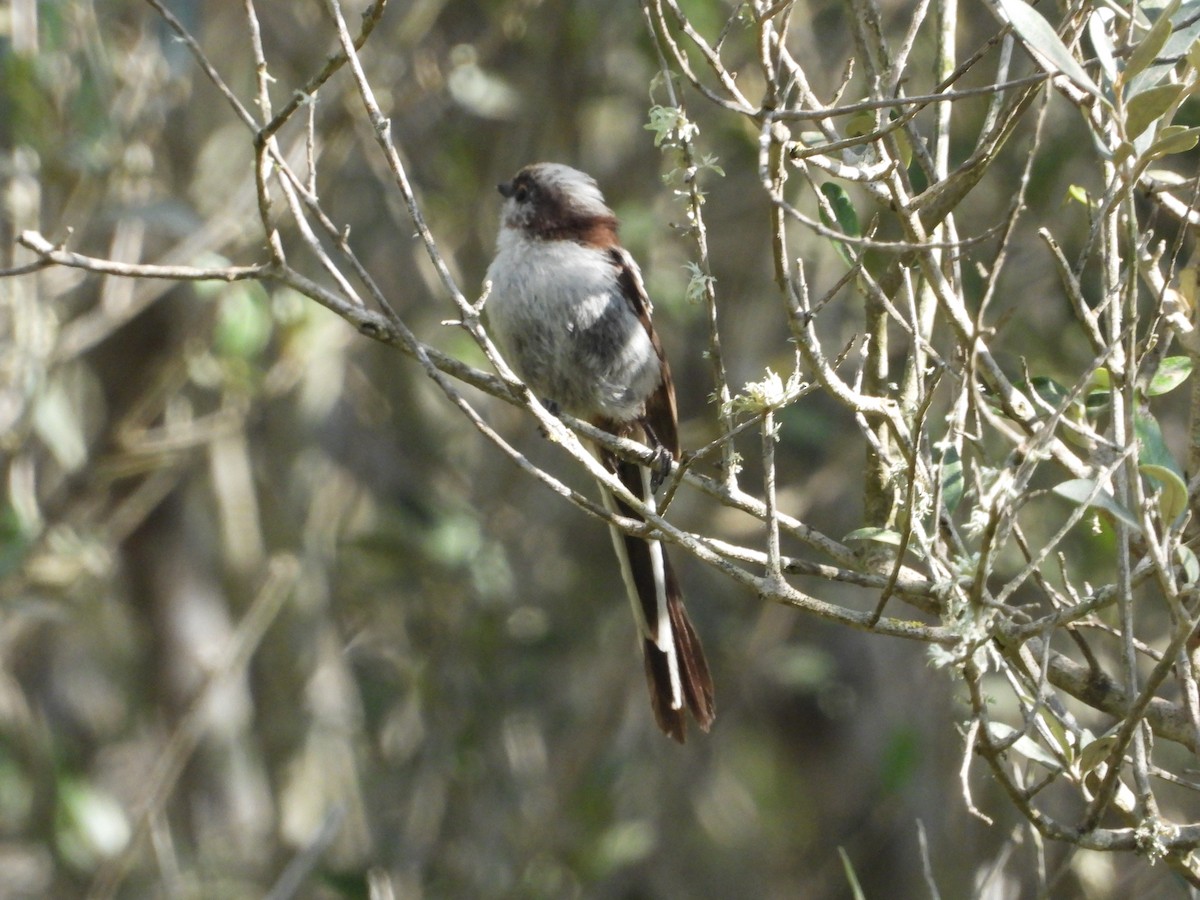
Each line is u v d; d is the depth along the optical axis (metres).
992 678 11.96
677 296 13.39
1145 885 9.45
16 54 10.63
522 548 14.23
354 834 13.91
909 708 14.60
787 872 15.39
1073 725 5.80
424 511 14.30
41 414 11.70
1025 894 10.58
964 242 4.84
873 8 5.92
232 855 13.91
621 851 12.96
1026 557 5.99
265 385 12.32
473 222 14.12
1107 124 5.68
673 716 8.10
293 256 12.81
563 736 13.90
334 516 14.60
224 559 14.22
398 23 13.53
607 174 14.04
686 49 12.33
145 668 15.07
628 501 5.75
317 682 14.12
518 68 14.08
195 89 14.18
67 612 11.94
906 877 14.48
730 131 12.69
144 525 15.03
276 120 5.96
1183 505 5.13
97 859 13.26
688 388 14.37
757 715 16.39
